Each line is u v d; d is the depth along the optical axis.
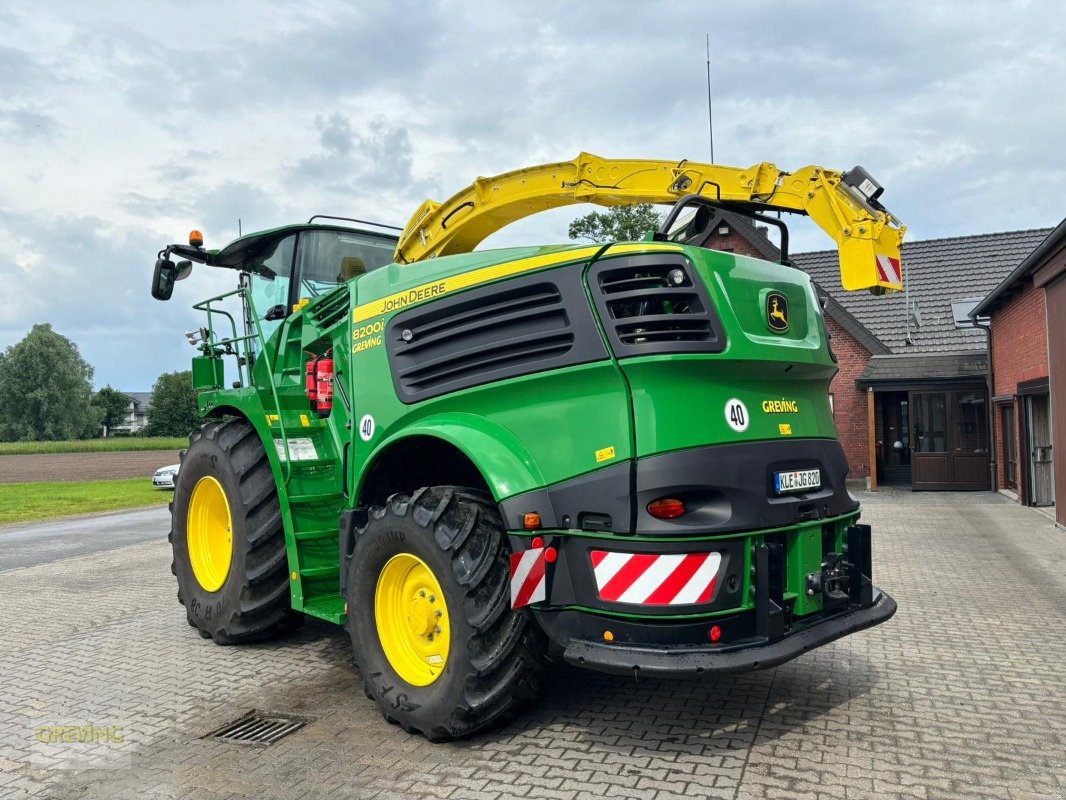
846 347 19.20
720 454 3.44
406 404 4.26
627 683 4.56
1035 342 13.29
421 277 4.30
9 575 9.00
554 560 3.59
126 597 7.47
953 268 20.91
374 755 3.64
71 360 97.81
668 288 3.53
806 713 4.05
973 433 17.78
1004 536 10.47
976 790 3.18
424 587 3.94
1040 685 4.48
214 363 6.47
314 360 5.38
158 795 3.30
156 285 6.19
